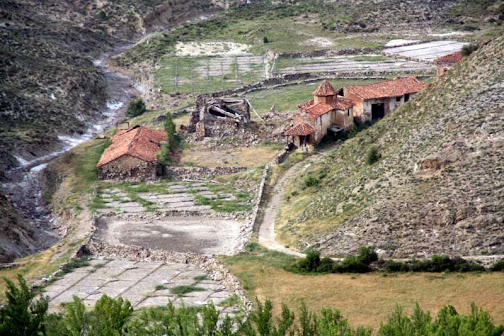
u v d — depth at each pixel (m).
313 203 139.38
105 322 90.31
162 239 139.25
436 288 105.44
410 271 112.19
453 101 141.75
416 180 126.62
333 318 87.75
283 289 110.75
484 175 120.75
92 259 131.75
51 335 90.69
